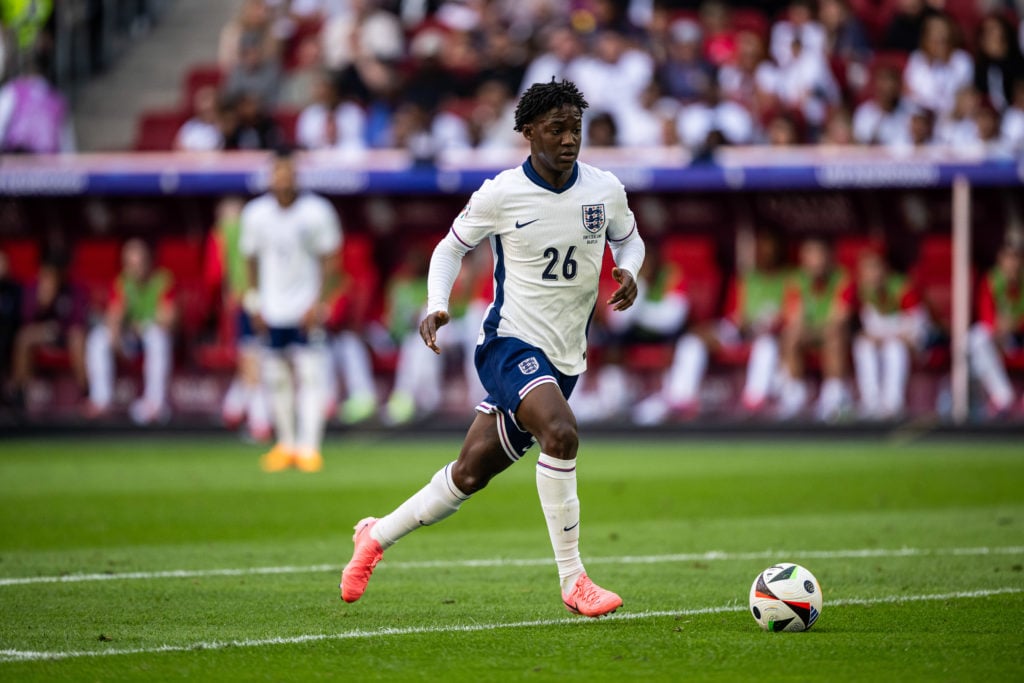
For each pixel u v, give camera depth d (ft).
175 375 213.66
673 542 93.35
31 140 215.72
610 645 56.85
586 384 205.87
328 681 50.11
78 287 207.92
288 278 145.59
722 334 202.49
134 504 116.06
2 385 206.59
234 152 206.90
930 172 188.85
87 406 211.20
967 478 136.56
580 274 63.87
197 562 84.48
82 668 52.49
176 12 265.95
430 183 196.65
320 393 149.89
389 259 216.54
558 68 214.90
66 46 244.42
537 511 114.01
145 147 229.25
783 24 216.95
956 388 198.39
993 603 67.31
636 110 209.46
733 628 60.95
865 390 195.00
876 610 65.31
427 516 64.44
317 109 215.92
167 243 217.36
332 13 246.06
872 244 206.90
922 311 197.16
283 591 72.74
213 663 53.31
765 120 204.74
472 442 63.67
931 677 50.29
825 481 134.72
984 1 228.84
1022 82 202.39
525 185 63.26
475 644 57.26
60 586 74.33
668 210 210.79
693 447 182.19
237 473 143.84
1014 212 201.87
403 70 227.61
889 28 220.43
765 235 199.62
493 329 64.03
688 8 236.84
